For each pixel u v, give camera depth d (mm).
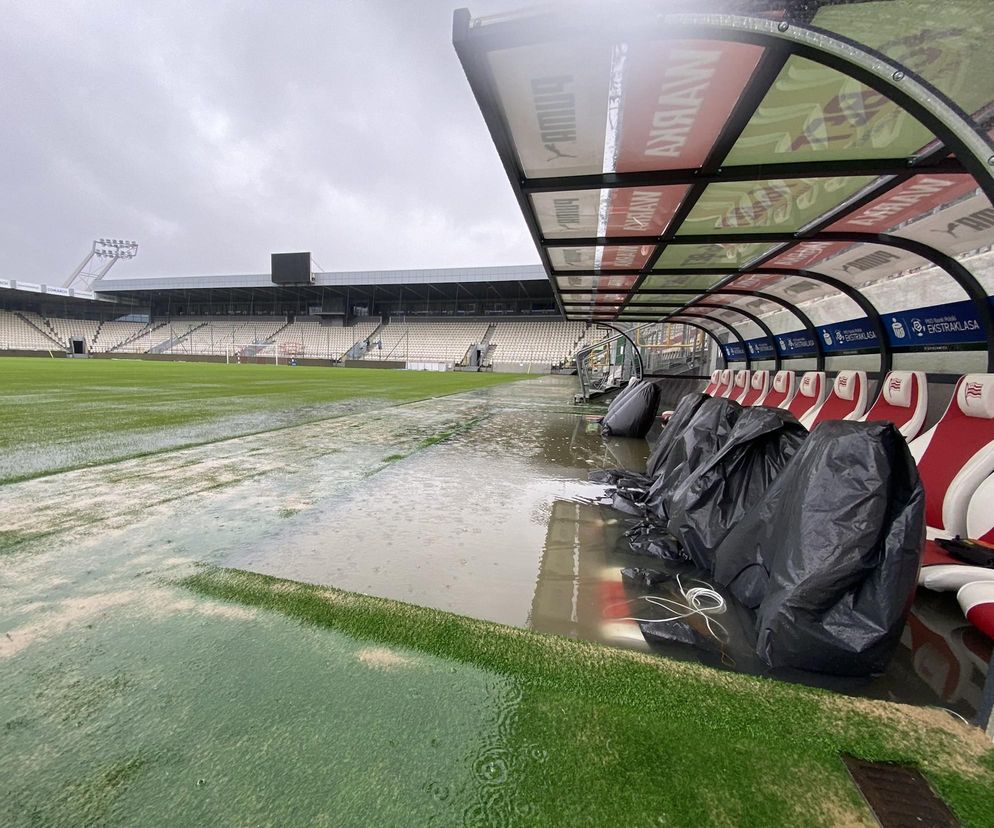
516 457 5223
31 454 4594
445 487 3941
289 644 1603
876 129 2324
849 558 1556
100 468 4164
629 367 15312
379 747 1146
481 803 1003
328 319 49875
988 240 3252
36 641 1591
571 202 3393
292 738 1167
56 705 1272
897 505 1604
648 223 3740
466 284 41250
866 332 5293
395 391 14039
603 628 1887
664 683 1451
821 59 1674
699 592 2215
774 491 2037
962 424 2885
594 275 5488
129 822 938
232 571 2225
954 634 1865
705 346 11102
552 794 1032
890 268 4379
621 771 1104
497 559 2535
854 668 1555
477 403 11188
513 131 2541
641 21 1695
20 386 12016
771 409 2604
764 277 5414
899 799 1049
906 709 1370
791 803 1033
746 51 1887
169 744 1141
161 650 1551
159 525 2852
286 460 4723
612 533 2984
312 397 11344
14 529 2711
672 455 3527
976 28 1710
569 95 2229
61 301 50688
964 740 1240
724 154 2609
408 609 1893
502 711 1295
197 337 49688
